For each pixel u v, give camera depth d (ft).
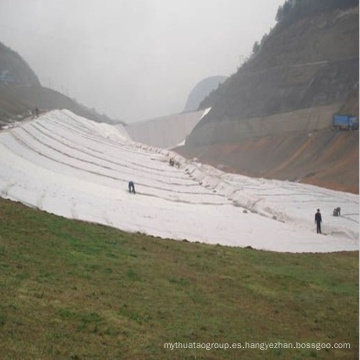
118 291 55.11
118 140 308.40
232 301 60.95
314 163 270.26
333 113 312.50
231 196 161.17
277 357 46.24
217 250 89.20
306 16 431.43
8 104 269.85
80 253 66.74
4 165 115.24
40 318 42.78
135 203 122.83
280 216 141.69
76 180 135.95
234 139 376.27
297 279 77.66
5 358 33.76
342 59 343.46
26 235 68.54
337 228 129.59
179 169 208.54
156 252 78.38
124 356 39.14
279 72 387.96
